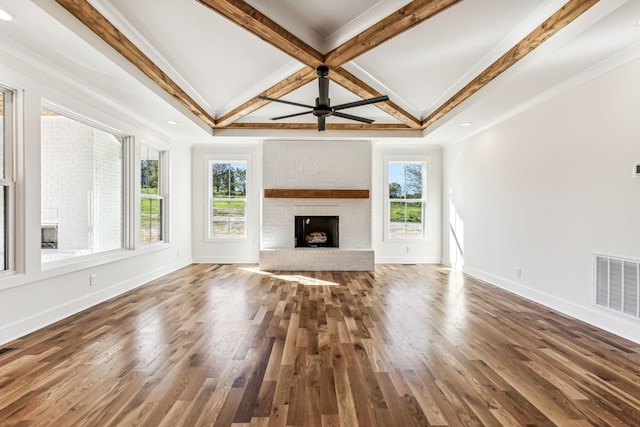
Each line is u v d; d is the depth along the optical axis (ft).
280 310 11.78
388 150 22.49
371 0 8.62
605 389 6.65
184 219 20.90
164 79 11.98
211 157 22.06
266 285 15.70
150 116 14.82
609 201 9.91
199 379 6.91
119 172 15.64
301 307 12.17
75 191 16.83
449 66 11.93
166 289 14.80
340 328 10.02
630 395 6.44
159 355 8.04
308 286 15.55
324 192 20.25
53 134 16.92
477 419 5.66
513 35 9.77
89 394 6.31
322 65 10.89
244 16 8.36
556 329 10.02
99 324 10.18
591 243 10.55
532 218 13.34
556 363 7.77
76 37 8.18
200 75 12.71
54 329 9.73
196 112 15.69
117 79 10.73
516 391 6.56
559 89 11.63
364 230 20.84
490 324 10.43
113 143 16.31
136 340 8.95
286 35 9.43
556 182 12.02
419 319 10.90
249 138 19.79
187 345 8.64
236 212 22.39
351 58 10.41
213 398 6.21
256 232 22.29
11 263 9.14
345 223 20.80
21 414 5.67
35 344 8.62
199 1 7.78
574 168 11.21
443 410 5.91
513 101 13.09
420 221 22.59
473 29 9.52
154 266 17.12
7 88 8.96
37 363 7.56
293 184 20.80
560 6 8.10
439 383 6.84
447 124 16.34
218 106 16.63
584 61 9.65
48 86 10.06
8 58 8.68
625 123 9.37
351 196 20.31
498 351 8.43
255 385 6.70
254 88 14.07
